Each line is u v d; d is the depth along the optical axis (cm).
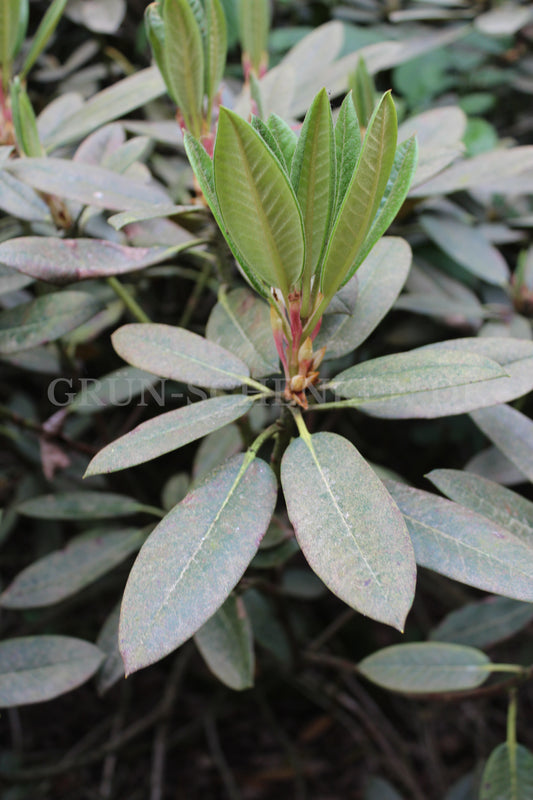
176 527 58
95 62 133
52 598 80
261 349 67
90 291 94
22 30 76
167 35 66
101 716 135
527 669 75
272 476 60
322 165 57
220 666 74
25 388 136
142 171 82
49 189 69
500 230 107
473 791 99
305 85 95
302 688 129
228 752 135
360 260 60
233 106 86
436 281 98
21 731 132
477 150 117
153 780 110
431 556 60
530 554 59
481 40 142
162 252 70
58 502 84
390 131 54
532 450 69
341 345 66
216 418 60
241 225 57
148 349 64
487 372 58
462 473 66
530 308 93
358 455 59
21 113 71
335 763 132
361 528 56
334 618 135
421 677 76
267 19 83
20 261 65
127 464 58
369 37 133
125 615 55
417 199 86
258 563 75
